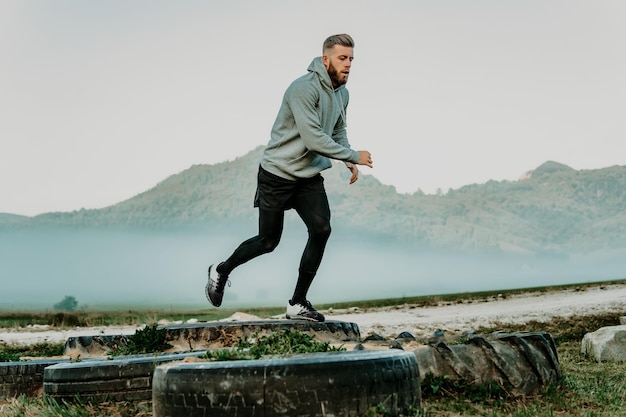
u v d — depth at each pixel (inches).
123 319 1022.4
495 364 275.6
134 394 267.9
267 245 358.3
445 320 735.1
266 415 194.7
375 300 1266.0
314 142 334.6
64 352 386.6
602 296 906.7
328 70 343.6
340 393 198.5
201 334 355.6
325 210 354.9
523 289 1231.5
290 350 244.7
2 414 277.0
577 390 286.2
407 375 216.4
